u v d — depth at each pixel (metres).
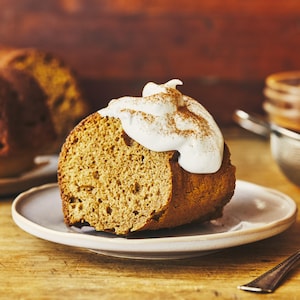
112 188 0.66
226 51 1.18
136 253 0.63
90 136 0.67
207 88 1.19
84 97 1.09
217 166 0.65
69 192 0.68
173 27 1.17
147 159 0.65
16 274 0.63
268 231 0.64
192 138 0.65
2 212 0.78
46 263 0.65
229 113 1.20
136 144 0.65
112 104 0.67
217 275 0.63
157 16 1.17
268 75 1.19
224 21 1.17
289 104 1.02
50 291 0.60
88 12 1.16
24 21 1.16
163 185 0.64
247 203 0.73
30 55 1.06
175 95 0.66
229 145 1.09
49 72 1.07
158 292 0.60
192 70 1.19
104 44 1.17
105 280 0.62
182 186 0.65
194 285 0.61
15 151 0.83
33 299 0.59
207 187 0.66
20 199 0.72
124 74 1.18
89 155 0.67
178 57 1.18
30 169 0.86
